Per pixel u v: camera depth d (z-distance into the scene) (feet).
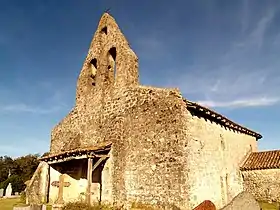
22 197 77.82
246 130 69.41
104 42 66.85
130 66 57.77
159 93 50.62
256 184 63.72
